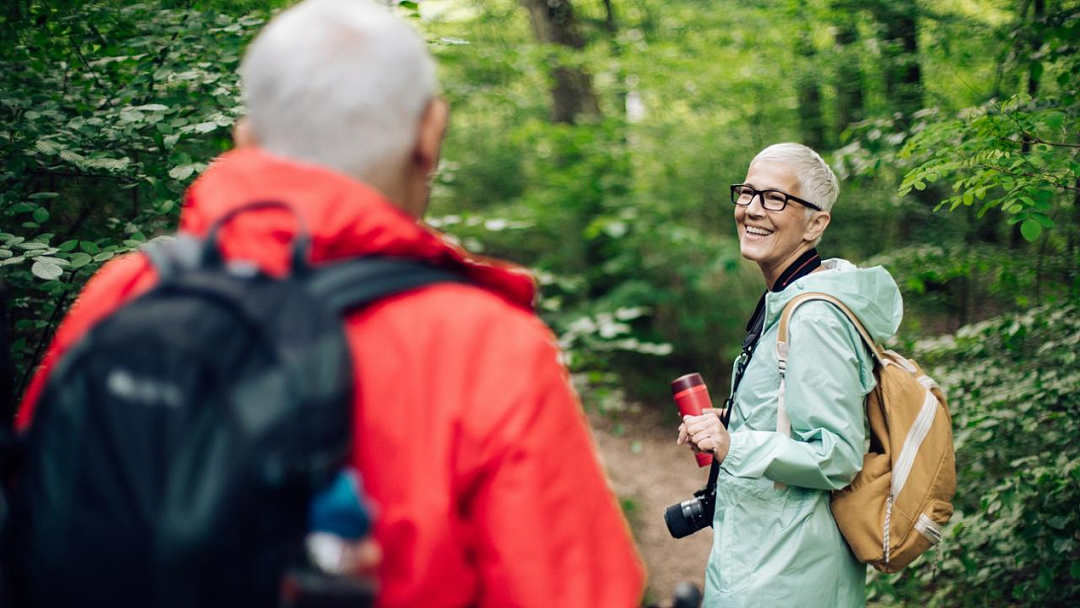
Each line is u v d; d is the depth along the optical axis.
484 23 9.09
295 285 0.72
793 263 2.12
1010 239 3.88
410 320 0.77
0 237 2.12
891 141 3.38
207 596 0.62
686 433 2.01
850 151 3.73
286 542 0.64
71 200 2.75
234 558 0.62
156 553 0.61
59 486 0.66
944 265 3.66
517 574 0.75
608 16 8.90
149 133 2.65
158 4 2.87
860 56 5.31
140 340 0.67
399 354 0.76
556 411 0.80
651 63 7.34
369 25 0.81
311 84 0.79
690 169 7.52
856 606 1.96
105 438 0.65
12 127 2.33
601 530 0.83
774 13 5.95
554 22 8.41
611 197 7.77
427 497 0.74
